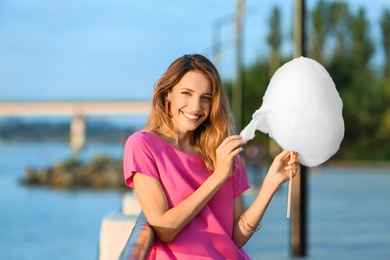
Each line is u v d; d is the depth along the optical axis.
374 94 73.69
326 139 3.38
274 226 18.59
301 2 12.13
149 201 3.44
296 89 3.35
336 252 13.50
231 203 3.70
